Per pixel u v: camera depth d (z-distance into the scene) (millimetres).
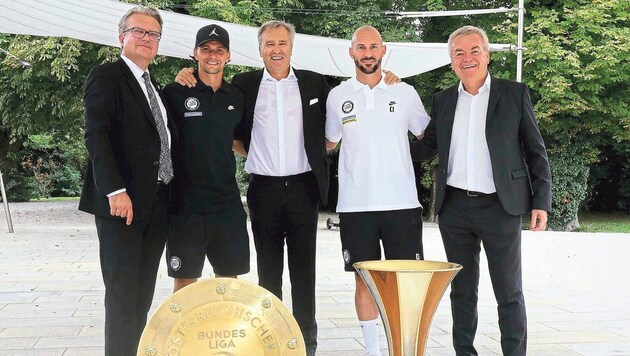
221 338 1728
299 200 3838
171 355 1698
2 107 15000
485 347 4465
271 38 3795
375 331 3811
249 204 3922
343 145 3832
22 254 8961
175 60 13398
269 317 1759
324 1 15125
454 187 3619
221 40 3564
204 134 3535
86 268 7773
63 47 12672
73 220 15227
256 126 3854
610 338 4793
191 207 3521
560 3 15609
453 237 3639
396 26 15375
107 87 3096
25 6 6543
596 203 21516
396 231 3748
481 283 7234
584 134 16297
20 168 26156
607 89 15750
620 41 14492
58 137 18969
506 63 15227
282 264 3945
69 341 4508
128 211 3004
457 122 3631
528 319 5461
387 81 3814
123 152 3129
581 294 6703
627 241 12250
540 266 8820
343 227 3826
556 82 14164
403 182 3762
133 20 3227
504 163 3475
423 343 1901
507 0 16078
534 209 3463
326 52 8109
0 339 4551
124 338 3064
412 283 1859
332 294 6465
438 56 8414
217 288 1764
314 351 3900
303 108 3850
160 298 6012
